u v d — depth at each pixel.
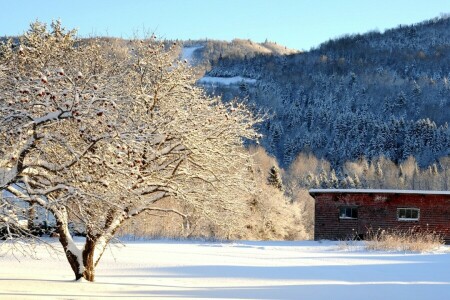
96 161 12.81
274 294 15.13
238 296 14.63
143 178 16.06
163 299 13.50
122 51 22.59
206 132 17.75
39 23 22.44
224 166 17.98
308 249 33.03
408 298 14.70
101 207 15.18
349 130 142.25
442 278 19.66
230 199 18.16
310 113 155.12
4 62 19.11
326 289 16.30
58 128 13.64
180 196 17.00
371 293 15.56
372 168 110.69
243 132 18.59
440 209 40.03
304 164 118.12
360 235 40.78
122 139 12.88
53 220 17.31
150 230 36.84
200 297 14.15
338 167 131.50
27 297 13.10
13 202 13.41
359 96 177.88
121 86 18.66
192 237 37.19
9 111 12.77
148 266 22.69
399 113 164.25
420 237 35.91
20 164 12.45
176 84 19.30
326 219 41.41
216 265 23.38
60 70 12.52
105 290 14.99
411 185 107.31
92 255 16.81
